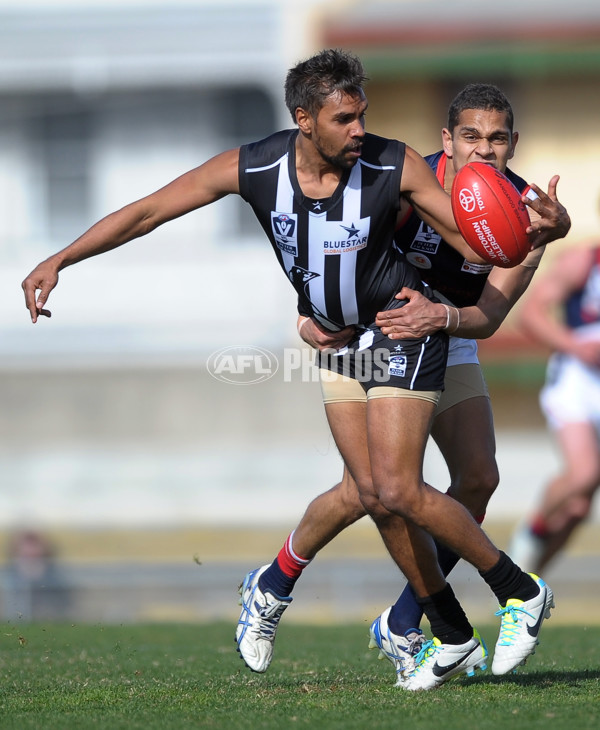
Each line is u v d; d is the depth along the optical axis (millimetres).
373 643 17016
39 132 63312
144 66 60062
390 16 57750
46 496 58531
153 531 56875
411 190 14664
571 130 60406
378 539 52531
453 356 16891
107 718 13945
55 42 60250
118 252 60781
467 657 15859
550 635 26203
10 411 60344
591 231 59562
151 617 38719
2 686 17000
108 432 59906
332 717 13688
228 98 62750
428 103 60469
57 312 60719
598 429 36594
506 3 57438
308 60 14188
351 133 13961
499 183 14625
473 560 15328
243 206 61438
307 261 14891
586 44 56125
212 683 17125
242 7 59656
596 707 14141
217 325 60406
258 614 16750
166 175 63312
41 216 63500
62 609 41781
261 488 57844
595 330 35938
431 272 16469
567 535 37094
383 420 14812
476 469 16781
